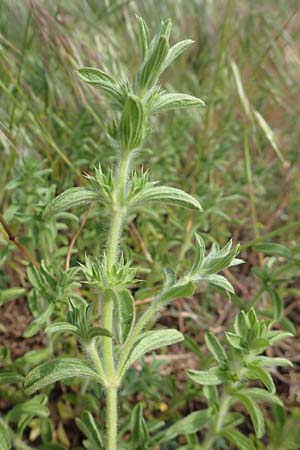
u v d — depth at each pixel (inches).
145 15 17.1
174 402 11.5
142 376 11.3
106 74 6.7
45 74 13.9
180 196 6.9
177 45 6.8
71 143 14.4
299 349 13.9
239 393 8.6
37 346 13.0
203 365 10.7
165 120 17.2
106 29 15.7
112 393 7.5
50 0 14.1
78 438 11.6
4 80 13.5
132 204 7.0
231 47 17.9
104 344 7.2
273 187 18.8
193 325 14.2
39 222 11.0
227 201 15.4
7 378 9.2
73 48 13.0
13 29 14.1
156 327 14.3
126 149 6.8
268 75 18.1
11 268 13.9
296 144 18.8
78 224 13.1
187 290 7.2
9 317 13.5
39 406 9.3
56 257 11.7
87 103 13.7
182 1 18.1
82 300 10.1
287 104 19.5
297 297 15.3
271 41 16.9
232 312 14.9
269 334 9.0
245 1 17.6
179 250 14.7
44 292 10.0
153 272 13.0
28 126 13.6
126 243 14.1
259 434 8.4
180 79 19.1
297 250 10.6
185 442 11.5
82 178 13.5
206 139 16.7
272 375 13.2
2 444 8.3
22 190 11.7
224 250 7.7
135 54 17.0
